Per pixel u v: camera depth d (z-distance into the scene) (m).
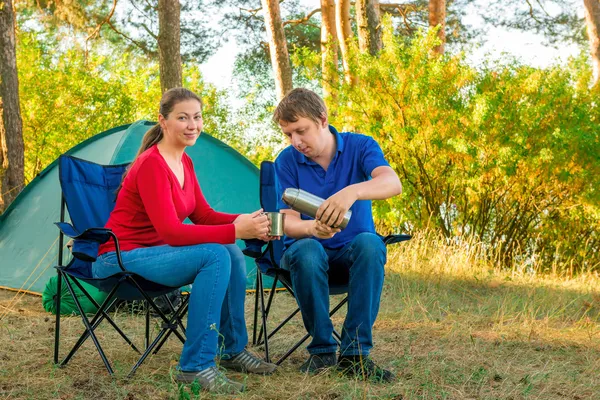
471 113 7.88
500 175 7.97
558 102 7.99
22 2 16.78
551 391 3.22
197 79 16.34
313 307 3.23
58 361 3.40
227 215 3.45
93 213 3.46
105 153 5.74
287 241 3.43
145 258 3.07
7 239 6.25
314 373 3.21
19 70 13.04
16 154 9.66
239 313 3.29
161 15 10.30
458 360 3.70
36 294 5.70
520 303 5.66
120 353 3.63
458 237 8.28
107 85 13.41
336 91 8.91
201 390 2.91
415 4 17.67
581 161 7.91
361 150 3.43
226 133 16.33
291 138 3.34
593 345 4.22
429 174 8.26
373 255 3.16
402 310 5.25
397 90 8.10
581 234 8.41
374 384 3.12
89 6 16.91
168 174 3.13
